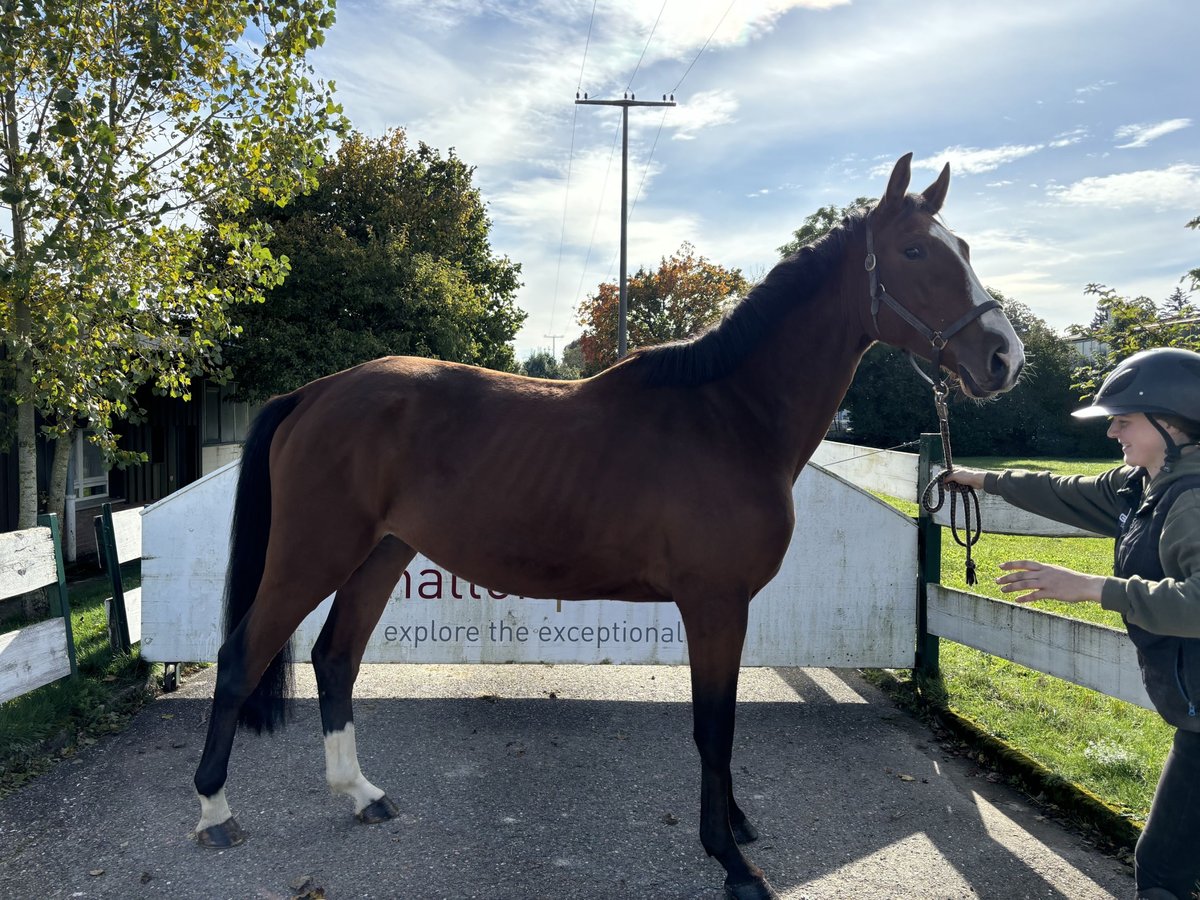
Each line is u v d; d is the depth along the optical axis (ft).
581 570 8.13
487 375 9.01
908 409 91.30
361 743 11.60
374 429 8.46
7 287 15.90
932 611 13.57
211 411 43.39
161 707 13.07
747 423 8.23
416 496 8.35
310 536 8.52
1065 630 10.67
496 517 8.07
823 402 8.57
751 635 13.79
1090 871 8.26
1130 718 12.37
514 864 8.28
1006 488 7.66
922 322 7.92
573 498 7.89
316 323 48.57
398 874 8.07
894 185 8.02
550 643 13.83
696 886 7.93
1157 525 5.76
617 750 11.44
